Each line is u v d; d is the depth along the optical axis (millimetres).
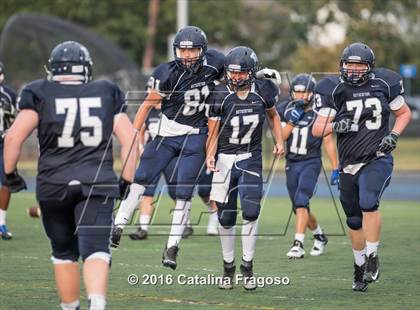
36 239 31125
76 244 16375
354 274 21719
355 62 20672
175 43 23500
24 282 22641
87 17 104500
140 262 25891
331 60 101812
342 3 100000
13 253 27766
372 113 20938
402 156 68000
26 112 15766
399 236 31578
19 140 15703
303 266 25344
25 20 68312
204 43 23516
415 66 100938
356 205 21328
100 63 71625
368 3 97625
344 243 30234
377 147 20938
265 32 125625
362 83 21031
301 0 110688
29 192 50000
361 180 20922
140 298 20625
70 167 15750
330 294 21062
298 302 20094
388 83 21094
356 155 21000
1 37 67875
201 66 24016
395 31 100375
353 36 99500
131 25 107500
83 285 21906
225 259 21766
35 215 33875
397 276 23516
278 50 125312
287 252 28062
